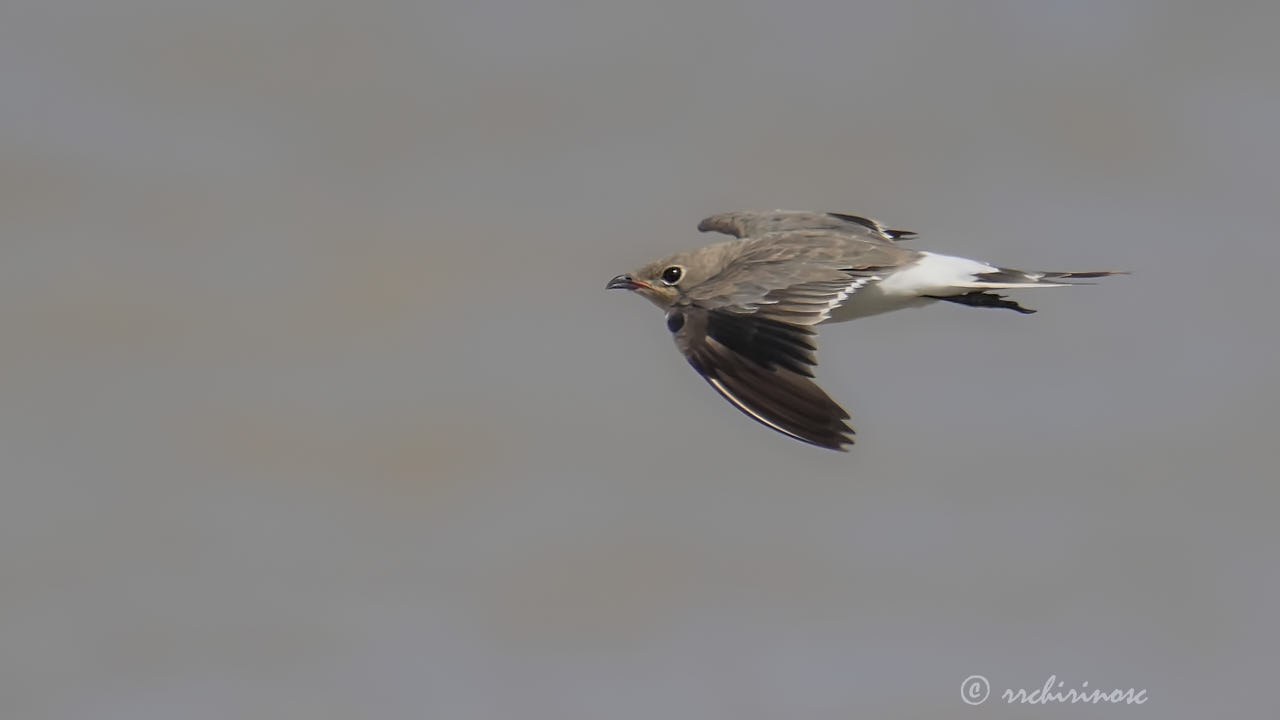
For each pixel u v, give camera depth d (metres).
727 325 14.60
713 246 17.38
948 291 15.96
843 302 16.16
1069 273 16.00
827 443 13.82
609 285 17.53
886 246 16.30
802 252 15.89
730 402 14.11
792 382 14.21
